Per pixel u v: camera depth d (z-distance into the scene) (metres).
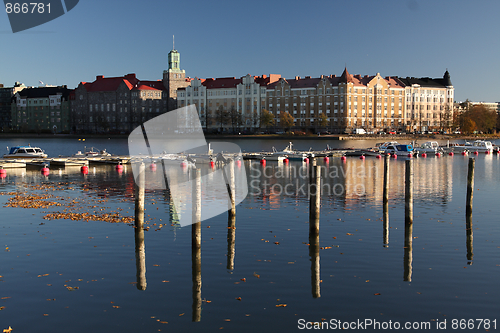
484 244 25.89
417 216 33.16
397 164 80.12
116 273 21.12
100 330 16.11
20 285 19.72
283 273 21.27
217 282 20.20
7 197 40.91
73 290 19.22
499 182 53.59
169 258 23.19
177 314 17.30
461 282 20.28
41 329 16.16
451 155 106.25
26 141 198.88
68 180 55.12
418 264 22.48
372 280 20.48
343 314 17.41
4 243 25.47
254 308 17.80
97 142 190.00
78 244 25.34
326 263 22.59
